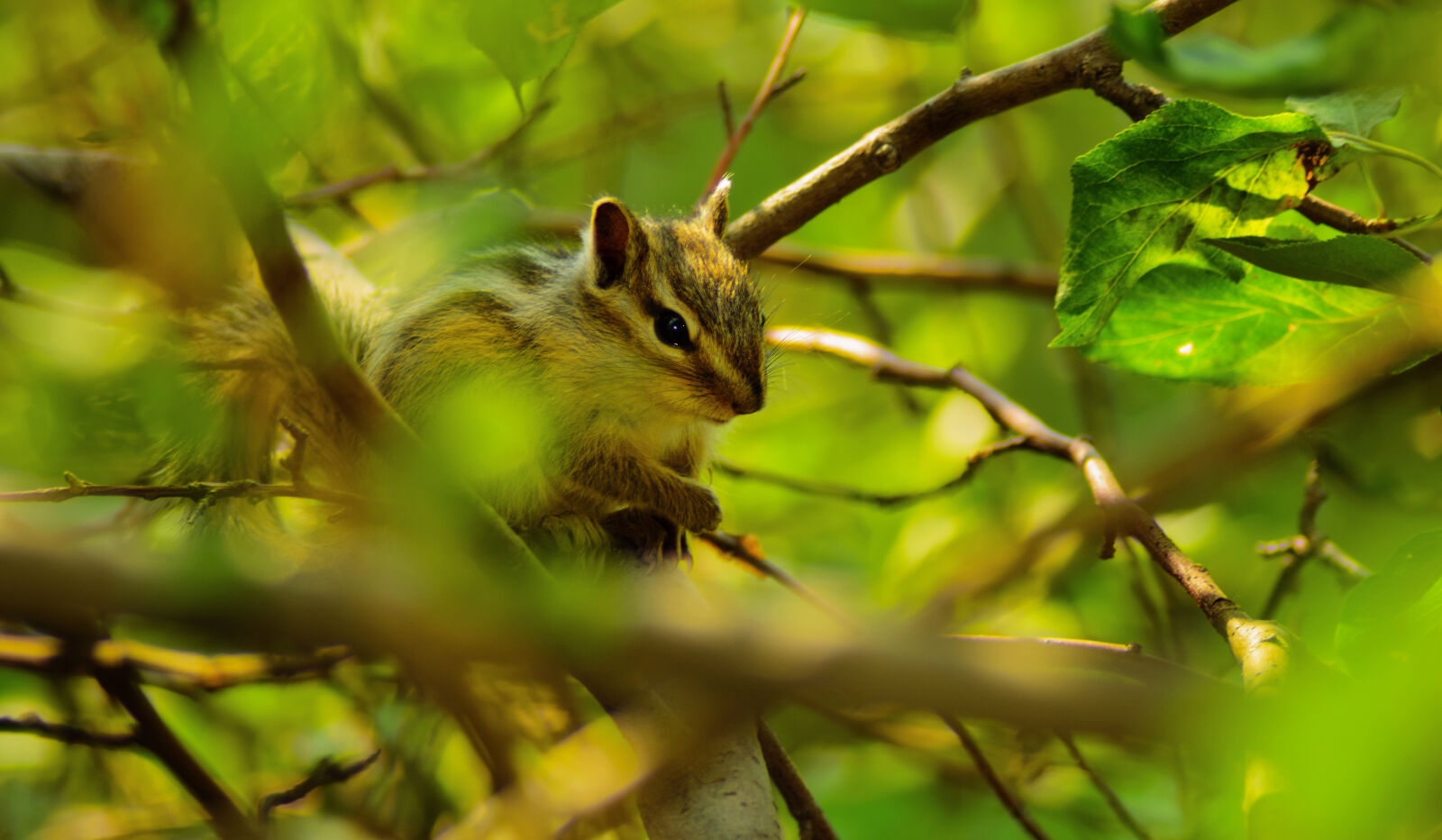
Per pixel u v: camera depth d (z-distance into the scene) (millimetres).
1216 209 2982
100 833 3049
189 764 3016
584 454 3049
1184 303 2994
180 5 2555
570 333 3047
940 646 1843
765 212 3053
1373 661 2949
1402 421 3039
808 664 1883
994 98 3033
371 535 3025
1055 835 3074
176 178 2955
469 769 3072
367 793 3053
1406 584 2951
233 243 3006
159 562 1840
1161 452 3027
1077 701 1768
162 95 2951
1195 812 3029
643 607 2109
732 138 3070
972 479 3049
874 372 3068
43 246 3031
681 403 3047
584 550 3035
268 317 3035
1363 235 2961
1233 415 3021
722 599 3035
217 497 2979
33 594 1733
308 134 2949
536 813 2980
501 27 2965
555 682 3018
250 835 3014
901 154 3041
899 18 2693
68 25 2980
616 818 2992
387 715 3053
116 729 3059
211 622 1875
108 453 2951
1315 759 1851
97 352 2967
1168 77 2943
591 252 3051
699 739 2057
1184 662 3076
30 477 2996
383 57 3059
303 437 2977
